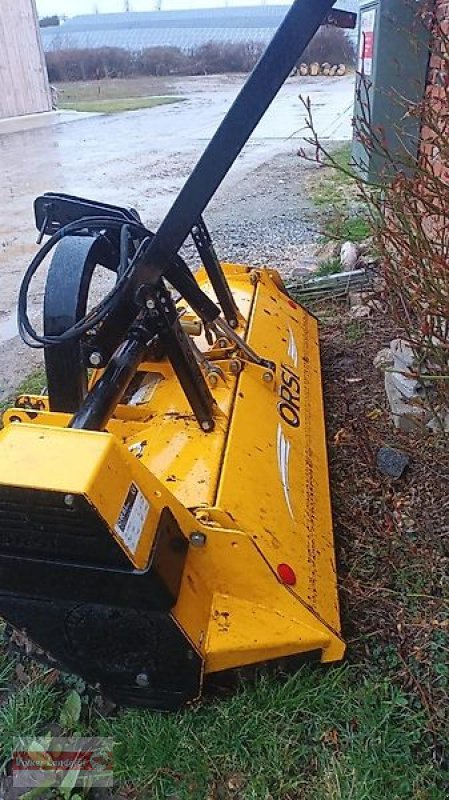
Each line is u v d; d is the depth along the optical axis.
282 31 1.74
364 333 3.71
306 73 22.59
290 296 3.85
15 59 15.77
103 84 24.75
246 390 2.35
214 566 1.73
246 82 1.79
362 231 5.21
